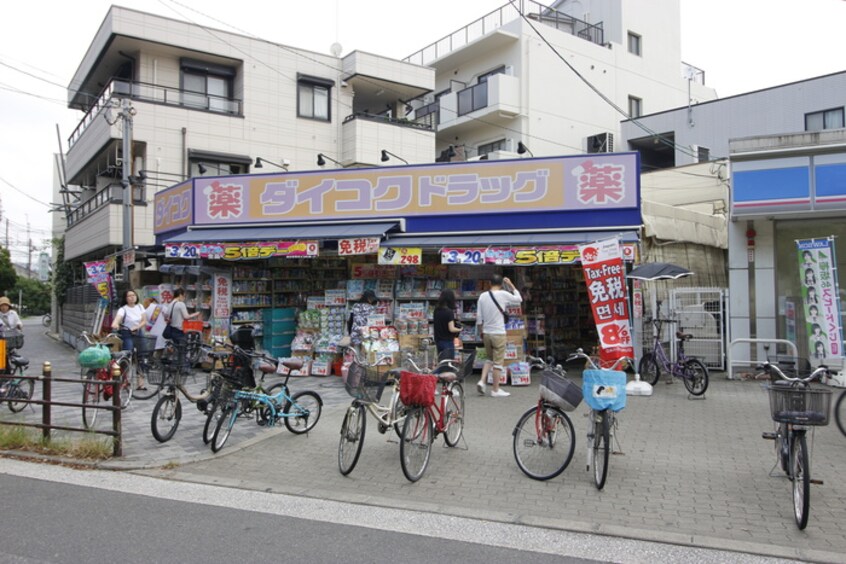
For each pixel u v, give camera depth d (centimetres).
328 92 2214
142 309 1028
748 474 580
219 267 1330
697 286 1416
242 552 416
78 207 2294
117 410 658
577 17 2795
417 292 1177
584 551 423
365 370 599
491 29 2464
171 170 1891
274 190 1278
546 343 1309
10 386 887
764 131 2030
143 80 1920
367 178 1222
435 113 2548
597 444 552
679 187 1686
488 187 1159
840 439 695
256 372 1221
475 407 887
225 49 2002
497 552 420
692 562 406
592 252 691
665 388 1028
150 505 514
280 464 638
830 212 1029
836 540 436
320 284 1391
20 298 5188
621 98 2589
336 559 405
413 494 543
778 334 1110
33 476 602
